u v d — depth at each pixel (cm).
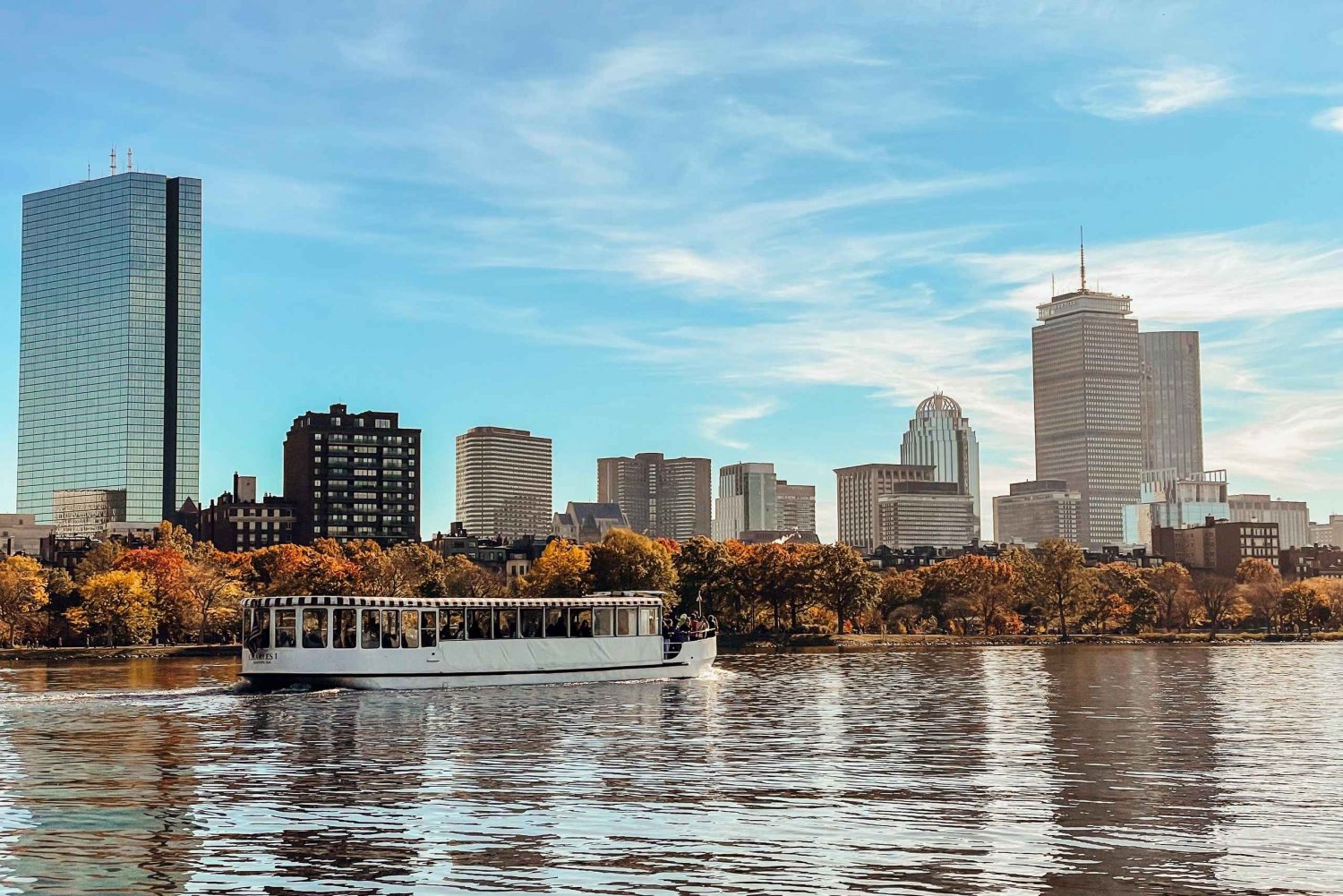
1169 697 10225
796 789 5144
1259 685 11938
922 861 3844
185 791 5091
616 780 5384
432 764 5838
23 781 5369
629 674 11206
